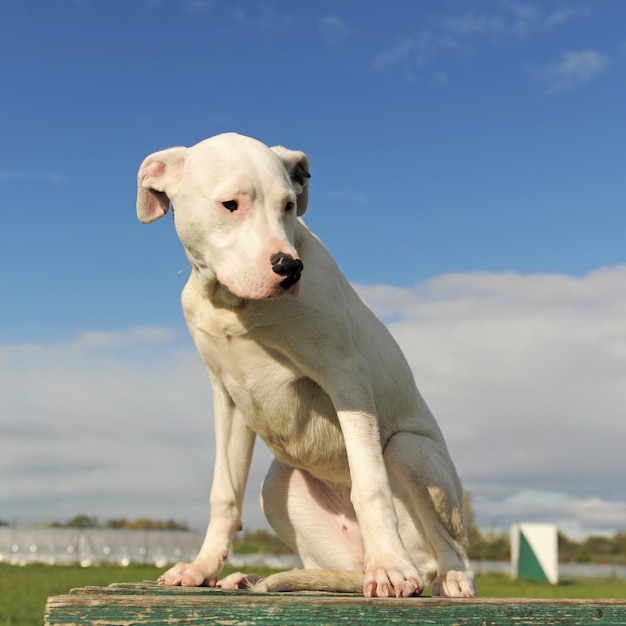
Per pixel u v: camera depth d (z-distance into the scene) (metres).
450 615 1.24
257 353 1.61
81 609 1.22
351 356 1.58
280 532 1.84
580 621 1.26
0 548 9.95
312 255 1.60
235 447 1.70
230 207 1.50
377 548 1.45
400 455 1.69
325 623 1.23
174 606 1.23
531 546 9.20
